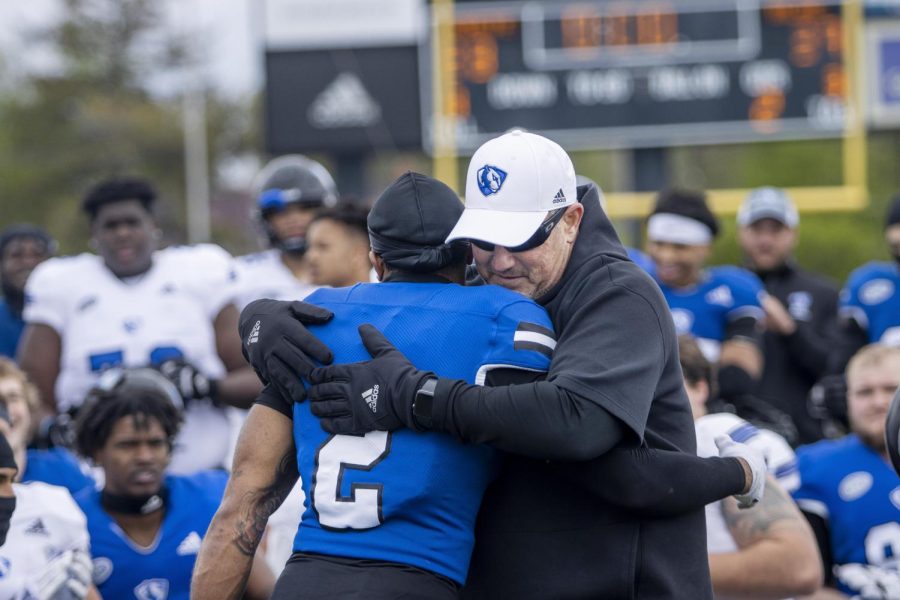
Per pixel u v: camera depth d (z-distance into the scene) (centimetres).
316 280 1748
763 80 3975
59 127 12019
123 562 1553
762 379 2422
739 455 1137
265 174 2086
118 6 12544
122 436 1545
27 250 2383
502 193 1100
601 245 1134
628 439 1053
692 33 3978
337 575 1044
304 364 1087
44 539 1469
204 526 1593
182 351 1941
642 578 1091
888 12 4034
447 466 1049
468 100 4028
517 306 1081
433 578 1046
